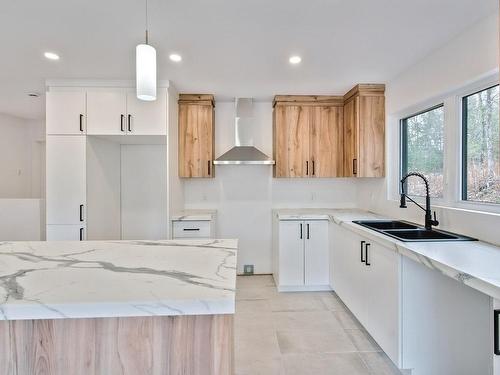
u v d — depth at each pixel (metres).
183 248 1.58
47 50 2.44
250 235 4.12
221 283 1.04
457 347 1.87
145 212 3.88
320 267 3.47
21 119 4.88
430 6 1.83
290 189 4.14
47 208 3.09
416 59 2.63
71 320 0.97
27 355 0.97
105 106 3.11
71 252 1.50
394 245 1.93
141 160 3.88
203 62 2.68
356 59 2.63
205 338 0.97
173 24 2.04
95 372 0.98
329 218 3.42
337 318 2.80
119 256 1.41
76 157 3.10
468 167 2.29
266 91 3.58
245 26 2.06
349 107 3.55
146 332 0.97
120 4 1.80
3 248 1.58
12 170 4.73
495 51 1.88
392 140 3.25
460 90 2.29
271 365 2.09
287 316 2.84
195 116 3.69
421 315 1.91
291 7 1.84
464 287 1.84
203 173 3.71
